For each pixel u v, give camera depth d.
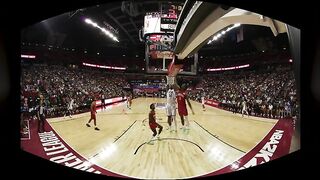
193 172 3.70
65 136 5.94
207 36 7.12
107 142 5.50
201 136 6.25
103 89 21.08
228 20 5.24
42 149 4.71
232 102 13.09
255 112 10.61
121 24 21.00
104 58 28.08
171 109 7.12
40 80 13.86
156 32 13.77
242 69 24.09
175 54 10.56
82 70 25.02
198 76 27.55
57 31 18.73
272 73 18.95
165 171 3.75
